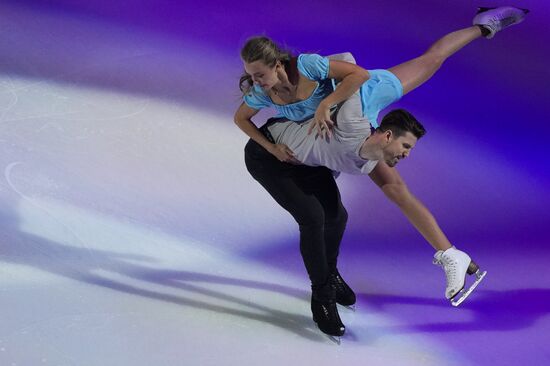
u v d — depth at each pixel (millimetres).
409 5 18078
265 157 9125
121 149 12656
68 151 12312
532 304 10336
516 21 10789
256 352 8734
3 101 13320
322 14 17625
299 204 8953
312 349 8984
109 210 11172
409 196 9180
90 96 13984
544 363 9156
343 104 8398
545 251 11523
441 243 9102
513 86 15750
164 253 10531
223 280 10188
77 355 8195
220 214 11570
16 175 11500
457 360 9117
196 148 13047
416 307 10156
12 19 16125
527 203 12672
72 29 16125
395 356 9078
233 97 14656
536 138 14375
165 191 11859
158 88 14562
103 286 9562
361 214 12094
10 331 8406
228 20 17125
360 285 10531
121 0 17344
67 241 10344
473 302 10344
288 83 8312
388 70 9570
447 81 15734
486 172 13359
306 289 10297
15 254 9844
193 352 8539
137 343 8547
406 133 8289
